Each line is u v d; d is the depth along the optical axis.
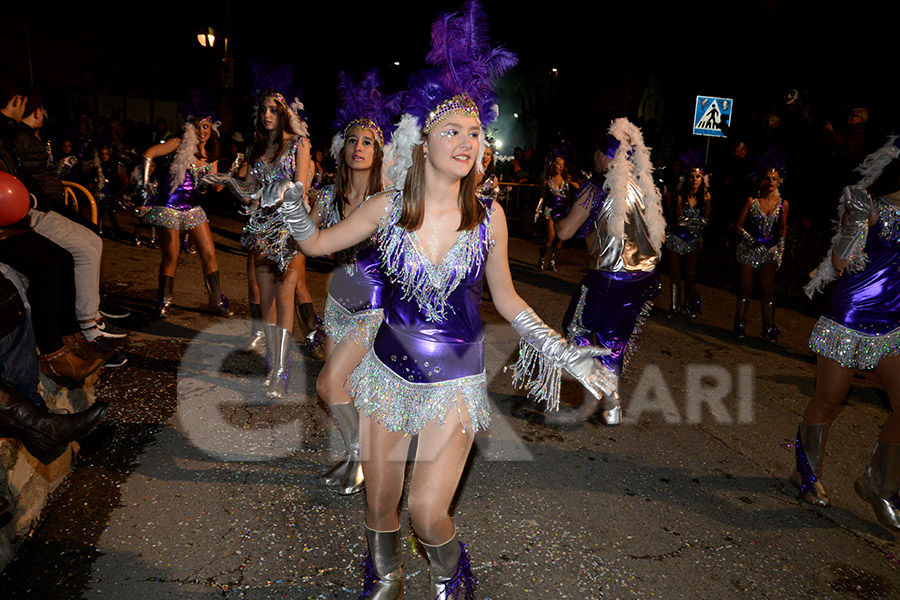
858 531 3.65
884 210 3.44
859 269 3.50
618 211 4.30
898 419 3.58
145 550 2.95
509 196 15.30
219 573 2.84
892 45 11.94
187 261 9.14
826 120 10.66
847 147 9.98
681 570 3.17
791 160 10.73
